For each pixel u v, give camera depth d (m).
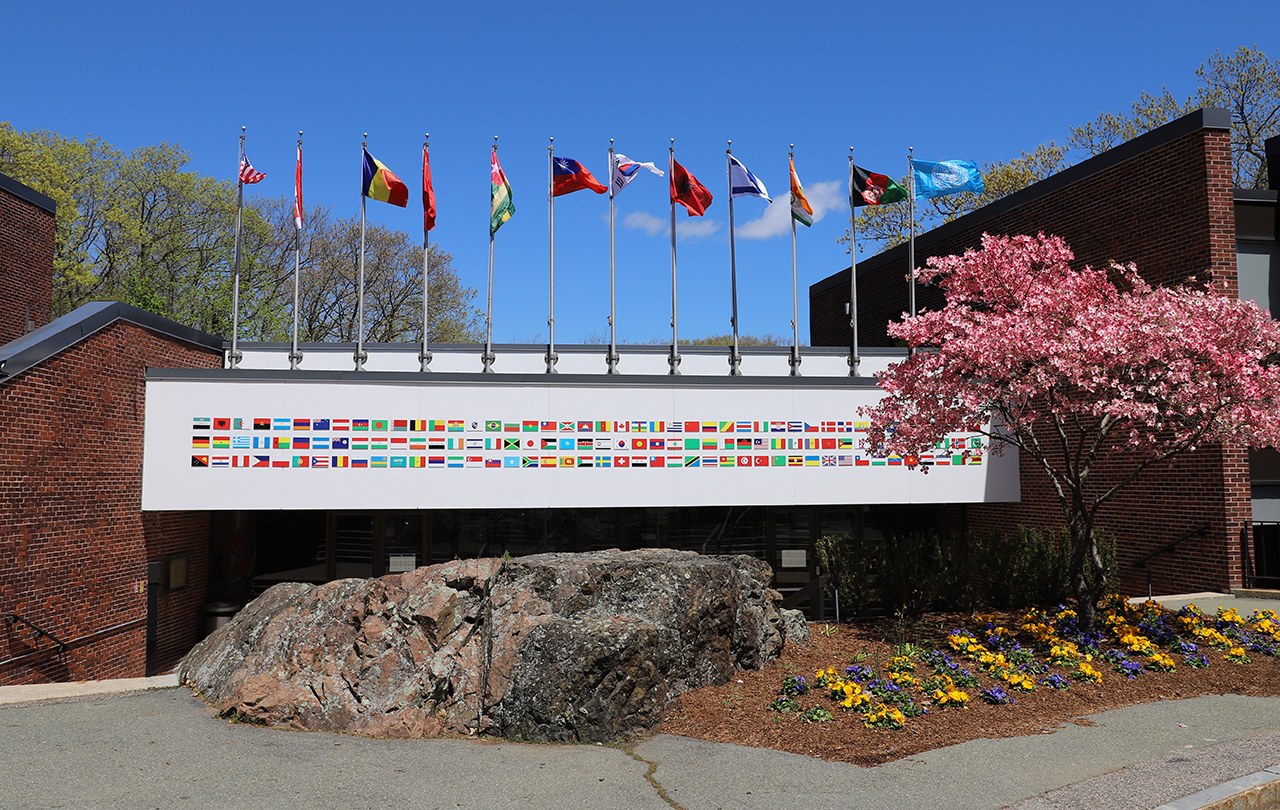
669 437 18.36
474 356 21.94
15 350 13.64
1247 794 7.25
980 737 8.98
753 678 11.07
